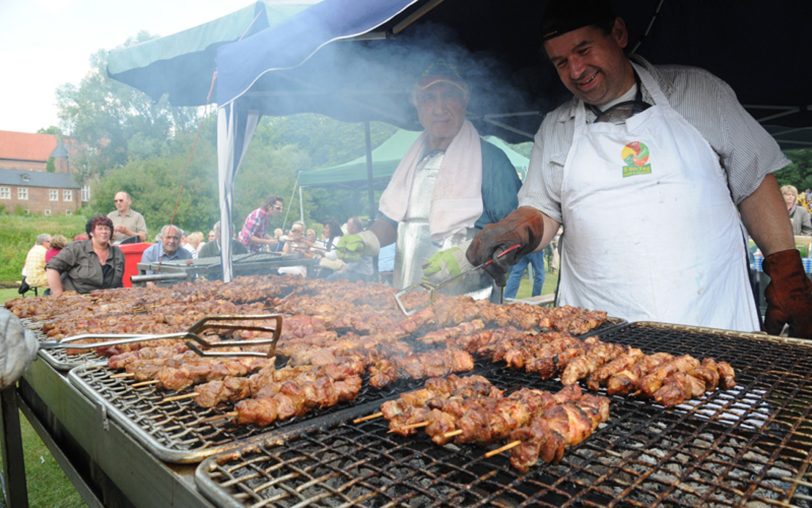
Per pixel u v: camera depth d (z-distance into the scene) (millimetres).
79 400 2340
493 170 4926
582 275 3857
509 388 2412
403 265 5234
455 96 4895
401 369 2500
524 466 1592
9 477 3717
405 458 1618
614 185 3541
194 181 38156
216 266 7273
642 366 2316
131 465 1825
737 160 3422
